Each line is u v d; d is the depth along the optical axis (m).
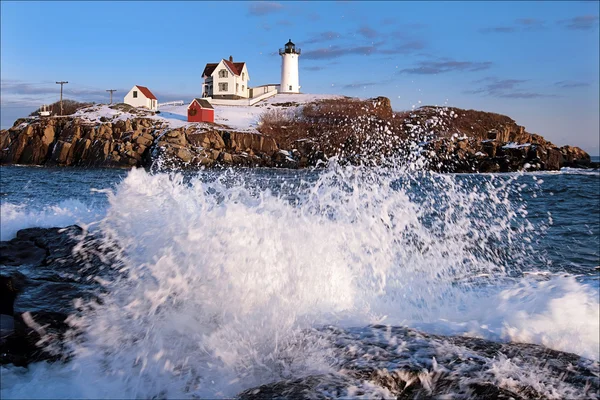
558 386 2.85
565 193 20.08
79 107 56.62
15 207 7.37
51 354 3.39
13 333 3.53
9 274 4.16
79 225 5.55
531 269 6.95
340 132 37.91
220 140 40.62
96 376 3.18
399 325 3.75
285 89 63.12
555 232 10.36
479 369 2.93
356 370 2.88
